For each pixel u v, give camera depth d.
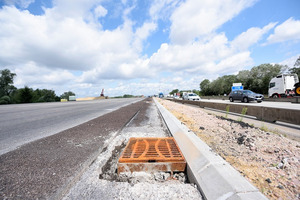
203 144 2.71
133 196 1.53
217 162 1.96
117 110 11.46
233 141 3.36
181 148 2.88
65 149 2.97
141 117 7.60
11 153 2.77
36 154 2.71
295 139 4.01
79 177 1.92
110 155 2.67
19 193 1.57
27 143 3.40
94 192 1.61
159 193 1.59
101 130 4.60
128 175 2.04
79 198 1.50
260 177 1.89
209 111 11.27
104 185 1.75
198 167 1.98
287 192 1.59
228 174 1.67
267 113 6.54
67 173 2.00
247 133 3.76
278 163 2.26
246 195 1.35
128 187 1.71
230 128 4.54
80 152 2.80
